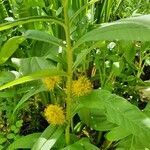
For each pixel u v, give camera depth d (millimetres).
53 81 172
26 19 144
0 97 228
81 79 167
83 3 231
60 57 194
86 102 165
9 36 244
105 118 193
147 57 237
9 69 253
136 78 237
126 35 129
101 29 138
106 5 241
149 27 127
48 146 169
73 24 216
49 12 240
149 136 153
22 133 241
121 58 216
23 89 218
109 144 198
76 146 176
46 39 158
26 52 250
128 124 157
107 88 210
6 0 263
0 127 235
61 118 173
